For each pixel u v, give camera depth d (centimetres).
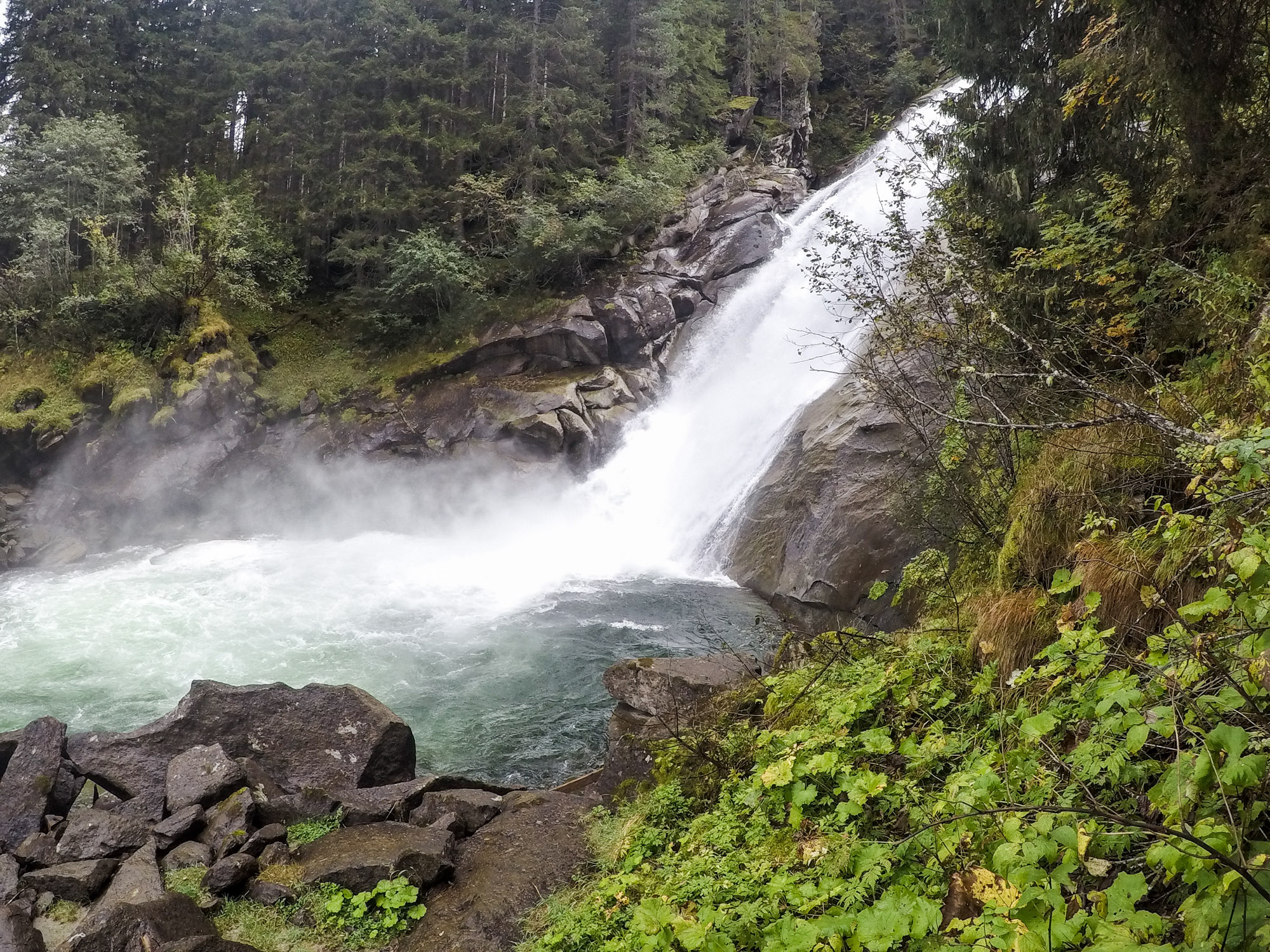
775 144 3444
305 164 3136
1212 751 223
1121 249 635
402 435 2395
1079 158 824
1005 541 577
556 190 2938
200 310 2616
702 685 750
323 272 3144
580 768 937
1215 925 193
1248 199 585
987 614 504
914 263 809
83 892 579
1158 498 396
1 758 779
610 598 1559
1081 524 512
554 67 3162
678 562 1828
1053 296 661
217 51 3856
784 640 754
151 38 3759
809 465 1534
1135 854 275
